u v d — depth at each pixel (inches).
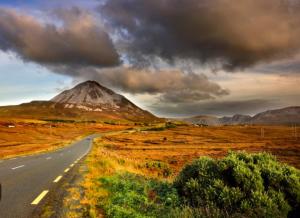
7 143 2797.7
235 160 376.5
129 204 353.1
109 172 670.5
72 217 303.7
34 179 564.1
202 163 398.6
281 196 324.8
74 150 1753.2
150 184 490.3
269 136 5428.2
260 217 293.4
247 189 336.5
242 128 7859.3
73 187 471.5
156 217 310.0
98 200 380.8
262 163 386.6
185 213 285.4
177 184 410.3
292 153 1908.2
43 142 3152.1
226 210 303.1
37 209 333.7
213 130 7017.7
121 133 5816.9
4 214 312.8
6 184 504.1
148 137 4552.2
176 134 5713.6
